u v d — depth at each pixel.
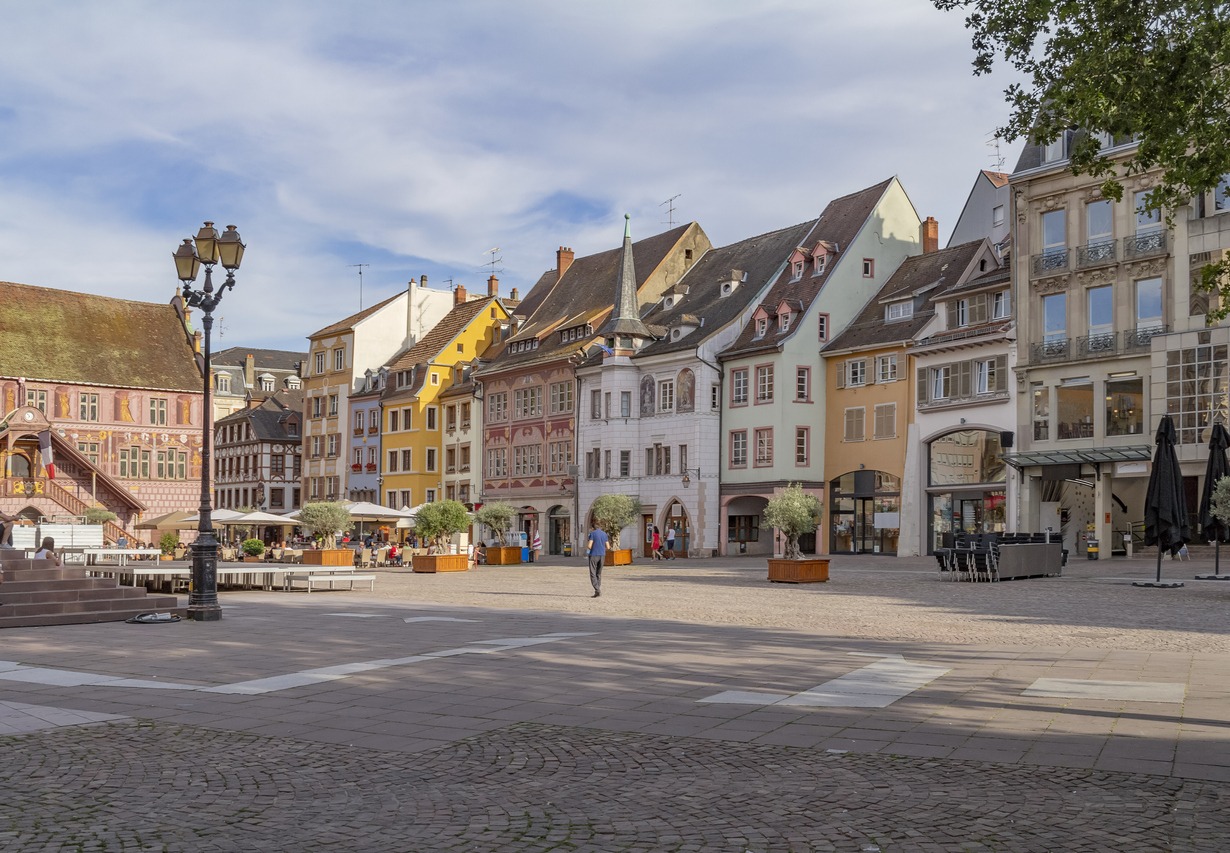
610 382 61.59
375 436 81.44
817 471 54.44
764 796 7.18
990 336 45.81
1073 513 43.41
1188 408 38.88
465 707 10.55
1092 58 15.65
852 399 53.47
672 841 6.24
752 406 55.75
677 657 13.84
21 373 69.44
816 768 7.92
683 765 8.09
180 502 74.62
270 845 6.25
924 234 58.19
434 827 6.59
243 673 12.97
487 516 49.69
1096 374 42.16
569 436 65.25
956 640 15.70
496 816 6.82
